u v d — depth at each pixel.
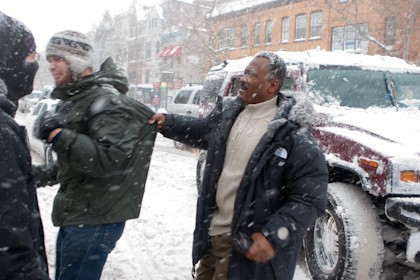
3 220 1.41
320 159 2.27
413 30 24.38
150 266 4.26
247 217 2.30
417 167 3.33
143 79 54.38
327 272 3.73
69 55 2.31
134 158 2.48
